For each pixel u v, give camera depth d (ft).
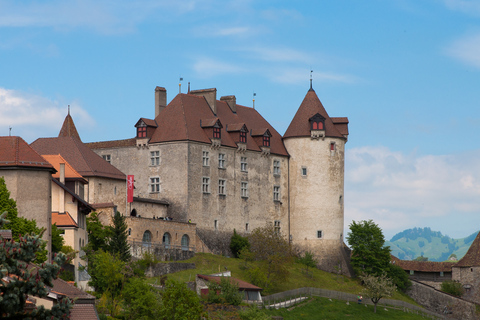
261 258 419.13
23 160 269.85
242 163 452.35
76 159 384.27
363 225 466.29
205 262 397.39
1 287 133.08
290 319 359.05
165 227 395.75
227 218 440.45
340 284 441.68
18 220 250.78
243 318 310.45
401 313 425.28
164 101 453.99
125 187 398.83
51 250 280.31
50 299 185.26
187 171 419.95
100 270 285.23
